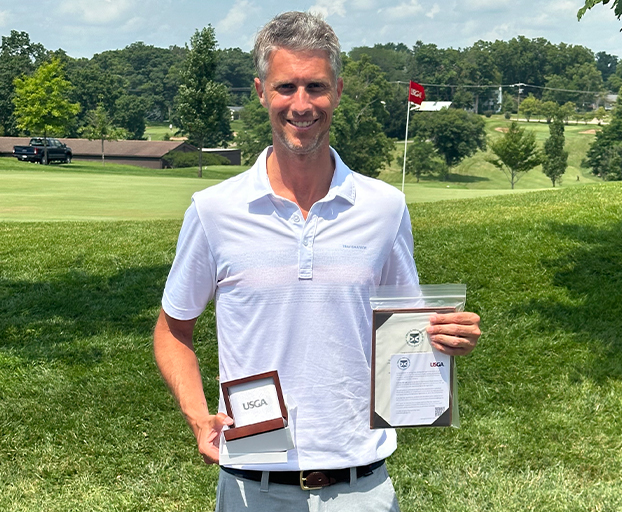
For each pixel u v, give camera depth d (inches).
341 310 72.2
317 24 71.6
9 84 3937.0
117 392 200.4
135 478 158.7
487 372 206.7
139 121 4928.6
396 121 4547.2
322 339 72.2
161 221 482.9
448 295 71.7
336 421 73.3
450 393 72.3
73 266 329.7
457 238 332.5
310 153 71.7
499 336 229.5
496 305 255.3
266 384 69.6
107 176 1307.8
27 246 372.8
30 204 710.5
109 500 150.2
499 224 356.5
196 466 163.2
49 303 279.9
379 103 3681.1
